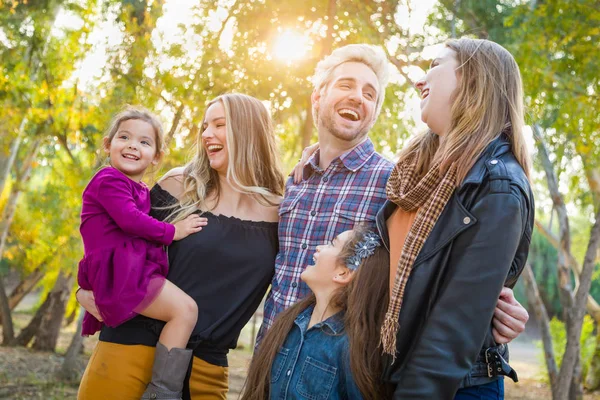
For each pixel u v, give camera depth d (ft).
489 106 7.38
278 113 24.38
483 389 7.13
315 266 8.46
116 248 9.85
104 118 26.94
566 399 27.17
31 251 43.06
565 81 24.70
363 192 9.93
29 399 27.48
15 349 38.73
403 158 8.15
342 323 7.93
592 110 24.61
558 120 25.17
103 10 27.89
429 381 6.48
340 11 23.12
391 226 7.96
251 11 23.72
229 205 10.64
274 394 7.96
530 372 47.39
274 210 10.82
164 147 11.34
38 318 40.45
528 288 30.68
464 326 6.54
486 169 7.00
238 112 10.69
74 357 32.12
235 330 10.35
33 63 30.25
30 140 38.34
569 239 30.50
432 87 7.79
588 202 34.83
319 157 10.75
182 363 9.52
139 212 9.97
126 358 9.71
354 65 10.50
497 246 6.62
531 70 23.89
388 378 7.28
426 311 7.00
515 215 6.69
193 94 24.16
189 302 9.73
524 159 7.41
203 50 24.34
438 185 7.31
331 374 7.64
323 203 10.12
